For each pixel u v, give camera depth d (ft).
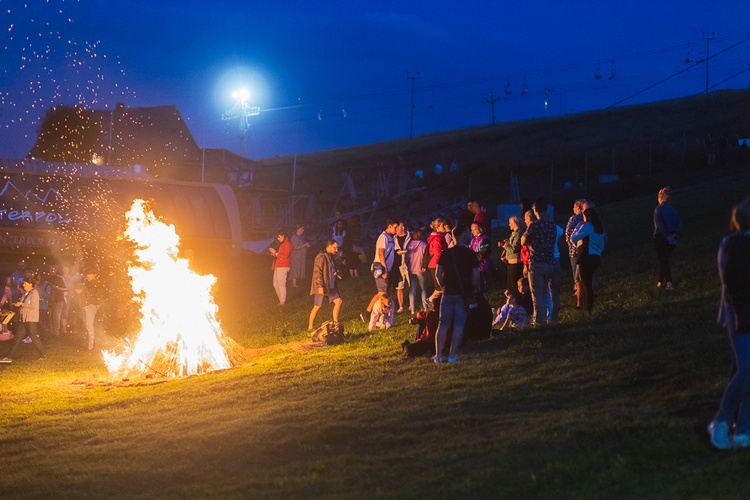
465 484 20.93
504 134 351.46
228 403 34.99
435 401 30.04
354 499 20.77
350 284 78.89
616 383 29.48
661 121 311.88
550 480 20.67
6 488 25.48
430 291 64.34
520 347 38.58
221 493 22.56
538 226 42.32
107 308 72.02
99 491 24.21
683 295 45.37
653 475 20.34
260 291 88.58
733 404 21.44
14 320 66.03
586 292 44.96
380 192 204.74
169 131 184.96
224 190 102.47
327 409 30.68
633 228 85.10
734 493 18.70
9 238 88.22
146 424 32.83
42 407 39.73
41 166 91.56
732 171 153.48
